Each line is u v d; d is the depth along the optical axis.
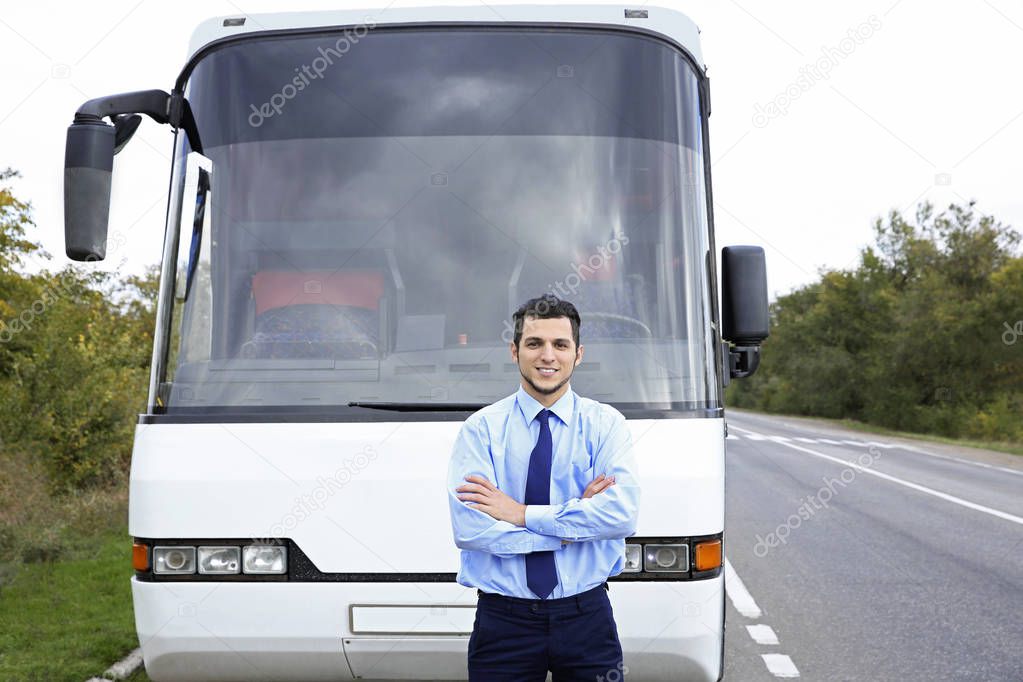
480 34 4.46
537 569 3.07
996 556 9.86
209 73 4.48
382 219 4.31
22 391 13.33
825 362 59.03
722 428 4.26
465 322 4.22
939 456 25.98
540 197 4.34
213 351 4.21
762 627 6.95
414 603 3.85
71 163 4.05
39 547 9.05
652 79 4.46
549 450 3.12
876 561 9.59
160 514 3.93
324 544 3.89
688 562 3.87
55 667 5.50
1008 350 44.09
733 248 4.39
